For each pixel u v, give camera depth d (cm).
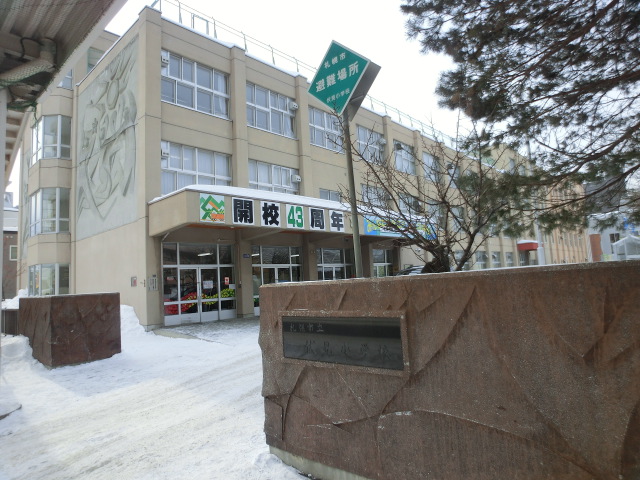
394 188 520
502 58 515
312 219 1561
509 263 3244
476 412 238
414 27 537
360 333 298
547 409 213
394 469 274
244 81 1752
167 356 933
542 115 545
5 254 3259
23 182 2289
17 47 630
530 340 221
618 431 193
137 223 1423
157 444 435
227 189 1387
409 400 269
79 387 704
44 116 1895
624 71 510
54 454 430
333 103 479
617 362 195
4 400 616
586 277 206
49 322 839
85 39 628
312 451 329
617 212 604
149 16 1485
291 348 349
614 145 529
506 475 226
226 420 498
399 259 2359
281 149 1881
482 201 525
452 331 250
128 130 1518
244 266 1630
